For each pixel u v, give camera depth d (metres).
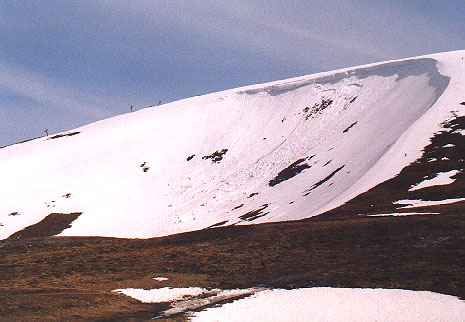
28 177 131.38
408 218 50.09
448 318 25.77
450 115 85.19
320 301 31.31
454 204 53.38
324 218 60.56
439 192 59.03
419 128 83.56
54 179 130.62
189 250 52.81
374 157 85.19
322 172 96.31
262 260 46.34
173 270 45.75
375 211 58.06
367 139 101.62
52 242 62.91
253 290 37.00
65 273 46.28
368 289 33.12
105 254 54.50
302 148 122.81
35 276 45.47
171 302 35.38
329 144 114.75
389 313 27.62
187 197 117.69
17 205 116.69
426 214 50.53
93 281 42.47
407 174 67.81
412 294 31.02
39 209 114.56
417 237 43.62
